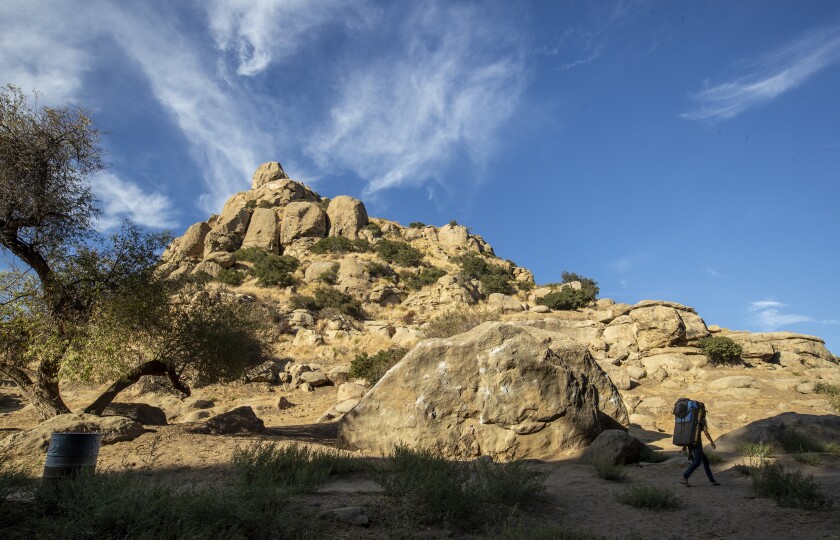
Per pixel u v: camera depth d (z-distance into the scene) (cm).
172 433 1188
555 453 1177
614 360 2597
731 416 1847
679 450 1293
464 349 1244
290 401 2458
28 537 475
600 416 1393
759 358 2673
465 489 687
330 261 6097
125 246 1383
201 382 1656
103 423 1095
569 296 5091
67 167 1366
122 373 1294
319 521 589
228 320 1597
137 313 1328
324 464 879
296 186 8131
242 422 1378
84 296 1315
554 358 1264
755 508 694
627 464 1082
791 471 900
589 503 752
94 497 516
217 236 6512
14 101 1305
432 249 7612
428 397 1198
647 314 2750
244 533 524
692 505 728
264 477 719
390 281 5803
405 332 3741
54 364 1289
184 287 1600
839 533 565
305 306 4803
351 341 3725
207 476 814
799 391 2177
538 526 620
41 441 993
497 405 1190
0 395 2233
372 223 7794
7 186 1234
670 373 2512
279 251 6794
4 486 555
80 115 1367
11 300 1255
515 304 4847
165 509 515
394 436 1163
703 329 2727
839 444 1091
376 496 715
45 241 1316
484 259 7506
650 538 587
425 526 609
